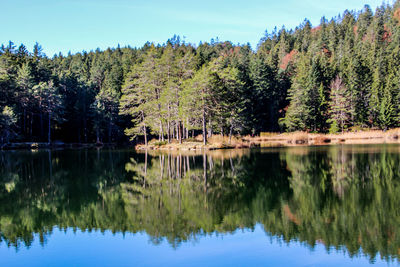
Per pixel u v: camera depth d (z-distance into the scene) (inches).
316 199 625.3
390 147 1537.9
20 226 518.9
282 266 358.0
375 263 360.2
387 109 2684.5
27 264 378.6
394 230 456.4
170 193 714.8
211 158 1326.3
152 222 522.0
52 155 1657.2
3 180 916.6
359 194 650.8
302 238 437.4
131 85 2326.5
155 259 383.9
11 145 2190.0
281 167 1013.2
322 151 1454.2
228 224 502.9
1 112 2101.4
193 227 494.6
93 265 372.2
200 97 1824.6
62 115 2800.2
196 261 374.9
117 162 1302.9
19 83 2378.2
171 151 1796.3
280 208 576.4
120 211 585.6
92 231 490.6
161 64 2116.1
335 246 411.5
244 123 2396.7
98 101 2780.5
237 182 809.5
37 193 745.6
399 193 648.4
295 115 2864.2
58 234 481.1
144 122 2220.7
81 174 1002.7
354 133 2568.9
